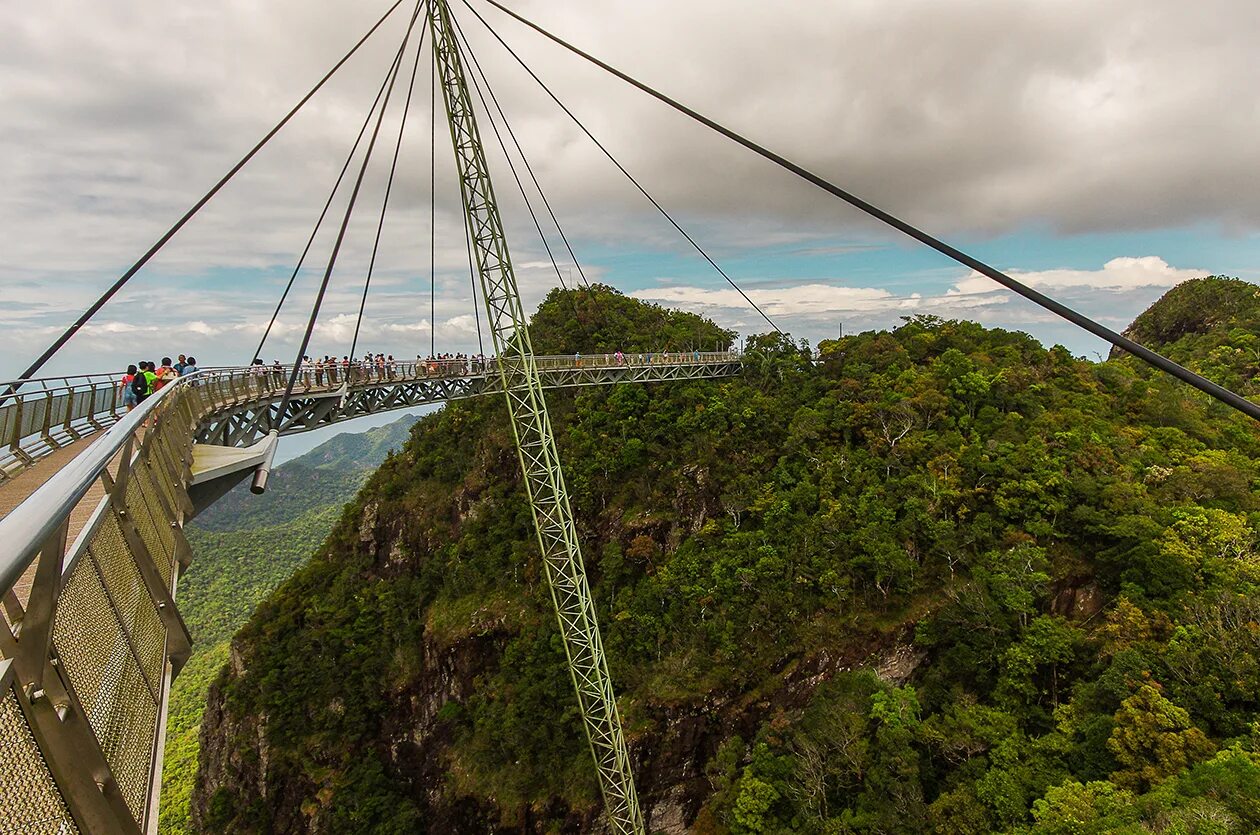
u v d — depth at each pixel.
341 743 63.94
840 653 46.69
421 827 59.75
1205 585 40.00
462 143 40.41
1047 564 45.47
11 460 15.62
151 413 10.68
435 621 63.22
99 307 25.88
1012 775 34.78
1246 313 93.50
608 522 61.19
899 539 48.59
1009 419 56.72
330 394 38.31
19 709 3.43
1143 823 26.45
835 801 39.12
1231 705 32.94
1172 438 58.03
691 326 89.31
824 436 59.72
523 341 42.41
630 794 42.50
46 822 3.61
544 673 55.03
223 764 69.81
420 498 73.88
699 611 52.00
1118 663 36.53
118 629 6.20
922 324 77.50
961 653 43.34
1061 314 14.94
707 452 60.22
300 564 172.88
